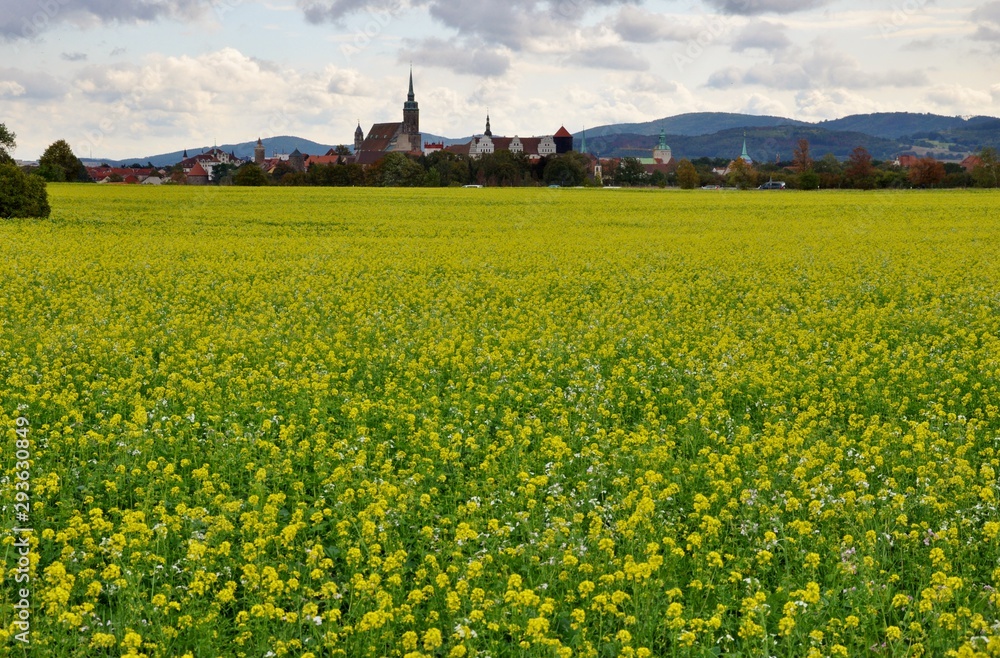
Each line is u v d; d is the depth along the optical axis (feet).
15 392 43.27
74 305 71.56
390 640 21.86
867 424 39.34
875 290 78.64
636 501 28.99
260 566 24.89
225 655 21.47
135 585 23.76
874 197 243.19
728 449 35.65
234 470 33.24
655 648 22.40
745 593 24.21
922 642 21.39
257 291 78.84
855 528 26.86
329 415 41.39
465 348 54.44
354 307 70.90
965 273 88.43
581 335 59.26
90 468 33.83
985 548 26.55
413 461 33.55
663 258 104.27
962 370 47.67
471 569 23.53
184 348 56.08
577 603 24.20
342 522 26.76
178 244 115.44
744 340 57.31
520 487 30.04
